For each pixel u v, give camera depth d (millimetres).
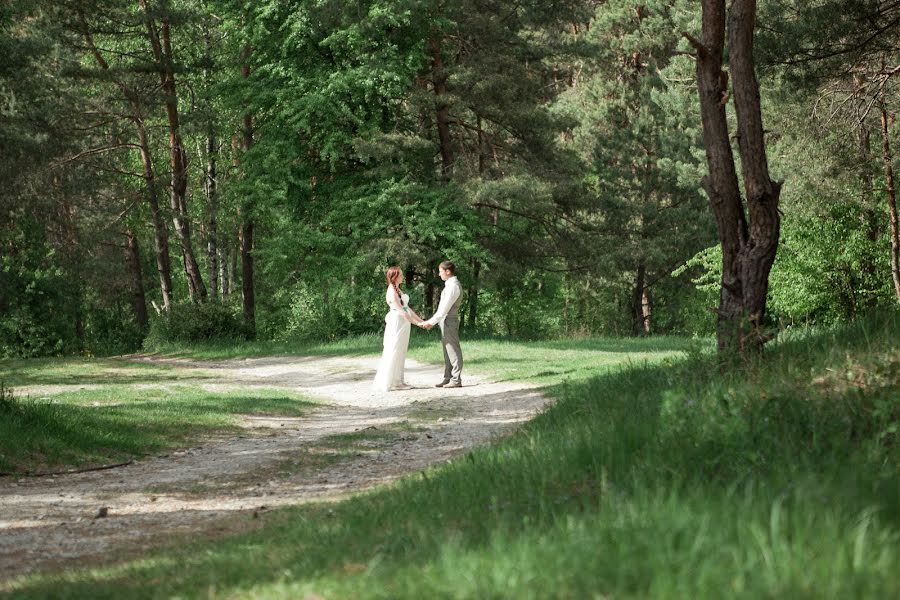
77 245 49188
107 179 45312
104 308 53000
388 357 20031
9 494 9344
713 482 4543
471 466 7277
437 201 34500
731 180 10539
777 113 28422
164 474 10656
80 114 39406
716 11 10547
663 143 46906
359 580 3766
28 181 35625
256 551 5465
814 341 9383
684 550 3248
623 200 47125
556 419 10242
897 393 6020
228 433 13992
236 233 49500
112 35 42562
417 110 35719
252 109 36406
